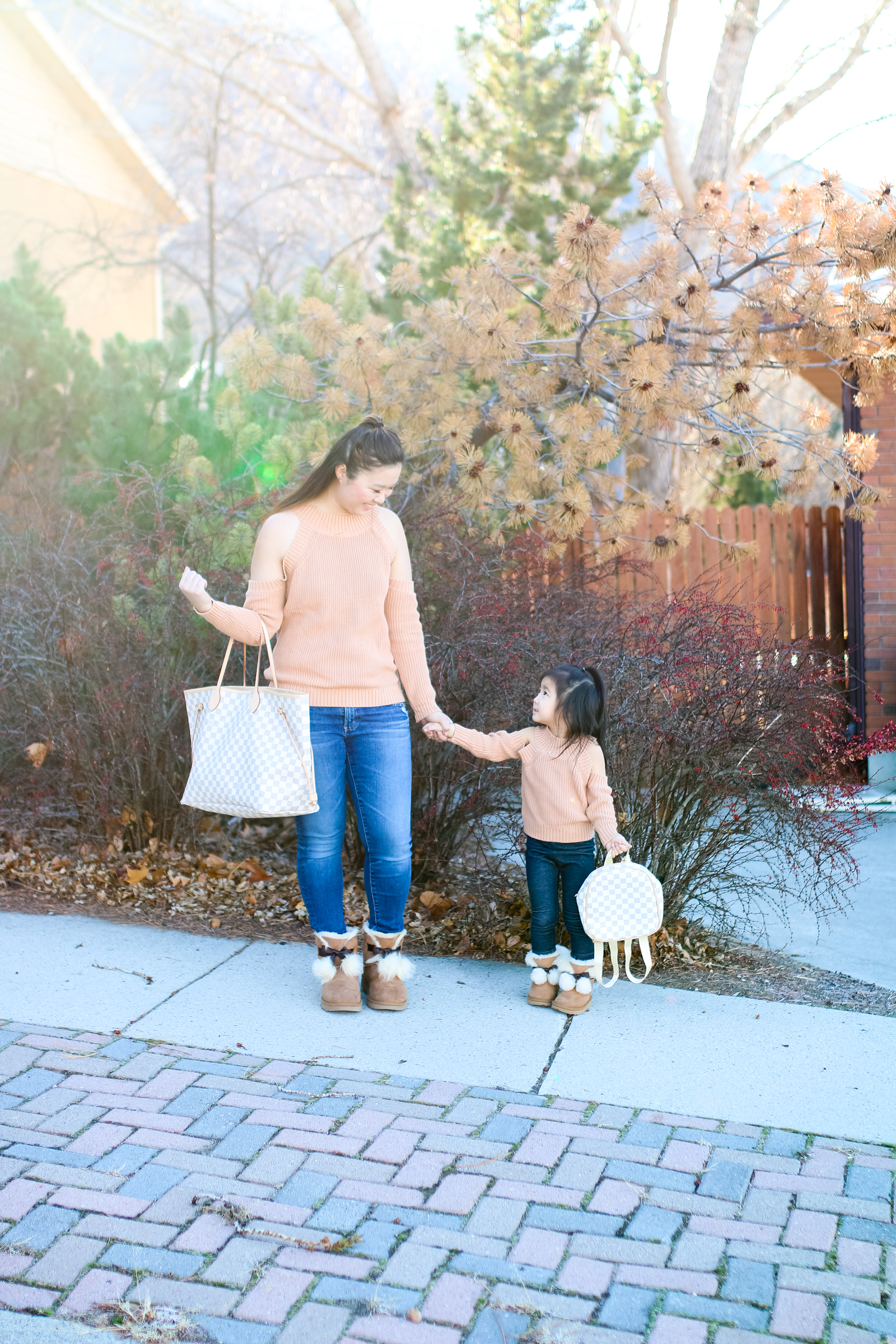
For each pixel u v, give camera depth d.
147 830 5.48
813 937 4.91
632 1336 2.27
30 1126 3.01
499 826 4.79
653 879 3.75
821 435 6.51
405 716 3.87
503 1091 3.29
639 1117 3.14
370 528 3.74
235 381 6.60
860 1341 2.26
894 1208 2.70
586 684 3.88
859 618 7.90
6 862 5.31
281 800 3.52
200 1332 2.26
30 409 9.41
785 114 13.19
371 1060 3.48
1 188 17.55
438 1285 2.41
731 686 4.33
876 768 7.64
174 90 20.88
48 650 5.30
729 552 6.95
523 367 6.77
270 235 23.91
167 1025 3.70
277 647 3.82
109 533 5.81
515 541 5.66
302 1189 2.74
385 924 3.88
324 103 22.22
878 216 5.99
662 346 6.20
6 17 16.98
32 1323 2.28
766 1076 3.40
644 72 10.29
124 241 20.06
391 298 10.17
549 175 10.25
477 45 10.60
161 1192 2.71
